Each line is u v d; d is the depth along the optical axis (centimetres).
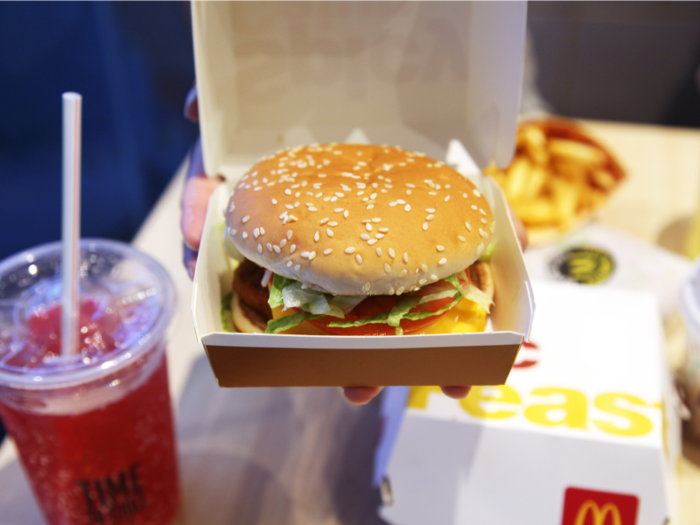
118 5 70
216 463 37
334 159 28
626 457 29
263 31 31
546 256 48
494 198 32
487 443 30
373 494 35
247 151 34
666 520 29
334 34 31
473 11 30
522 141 58
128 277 34
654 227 53
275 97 34
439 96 34
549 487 30
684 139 65
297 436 39
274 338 22
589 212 53
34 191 86
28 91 92
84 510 32
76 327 28
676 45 78
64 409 28
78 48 90
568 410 31
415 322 26
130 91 76
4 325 31
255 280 28
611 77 83
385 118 35
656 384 32
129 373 28
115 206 84
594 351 34
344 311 25
